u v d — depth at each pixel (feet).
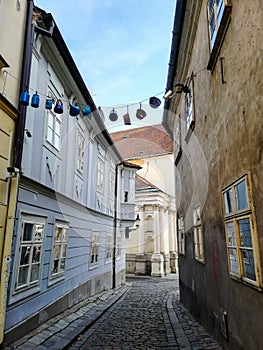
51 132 24.84
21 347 16.21
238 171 12.67
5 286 15.81
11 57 17.81
